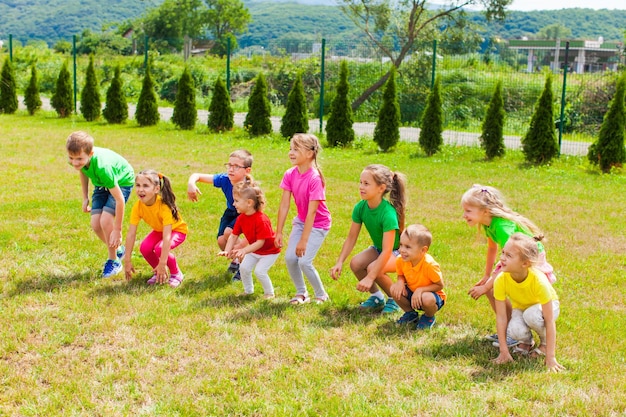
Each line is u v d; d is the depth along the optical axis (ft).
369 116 86.02
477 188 15.75
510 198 34.37
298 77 57.00
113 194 18.81
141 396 12.24
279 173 38.50
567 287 19.88
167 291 18.01
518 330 14.33
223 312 16.57
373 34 104.17
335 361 13.98
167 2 254.27
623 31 116.57
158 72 113.09
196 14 259.60
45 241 22.34
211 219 26.40
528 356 14.49
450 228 26.89
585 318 17.07
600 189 38.11
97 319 15.78
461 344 15.01
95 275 19.16
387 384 12.94
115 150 46.68
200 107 91.50
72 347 14.32
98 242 22.38
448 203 32.40
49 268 19.61
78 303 16.79
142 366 13.48
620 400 12.35
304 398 12.28
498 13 96.27
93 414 11.59
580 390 12.72
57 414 11.51
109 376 12.87
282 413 11.66
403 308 16.66
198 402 12.01
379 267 16.47
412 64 87.92
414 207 31.22
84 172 18.95
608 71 78.84
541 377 13.25
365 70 89.15
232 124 61.05
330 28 447.83
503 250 13.99
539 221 29.09
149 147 49.16
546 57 95.14
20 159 40.32
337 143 54.29
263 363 13.84
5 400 11.97
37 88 70.38
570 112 73.00
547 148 47.42
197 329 15.37
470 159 49.34
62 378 12.82
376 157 48.96
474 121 79.92
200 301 17.33
